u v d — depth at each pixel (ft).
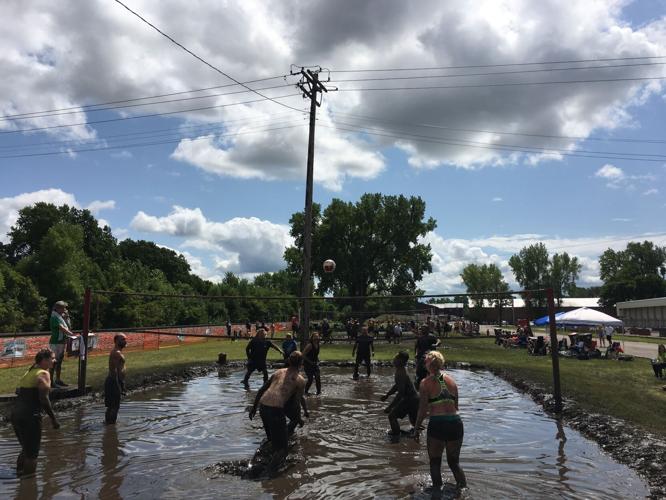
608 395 36.06
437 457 17.90
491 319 299.58
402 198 186.50
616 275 309.01
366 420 29.63
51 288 137.08
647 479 19.25
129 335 85.71
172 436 25.76
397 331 102.89
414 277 189.37
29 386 19.84
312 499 16.87
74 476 19.31
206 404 35.29
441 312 238.07
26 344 60.44
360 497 17.02
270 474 19.52
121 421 29.45
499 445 24.43
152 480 18.84
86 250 220.43
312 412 32.09
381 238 187.32
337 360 67.72
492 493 17.48
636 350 93.04
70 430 27.04
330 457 21.84
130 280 177.47
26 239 188.55
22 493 17.48
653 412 30.32
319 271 185.68
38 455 22.00
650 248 342.44
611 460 21.90
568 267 304.91
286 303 213.05
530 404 36.32
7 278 123.44
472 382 49.52
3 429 27.32
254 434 26.23
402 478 19.01
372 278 190.39
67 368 50.90
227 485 18.28
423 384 18.38
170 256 285.64
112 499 16.92
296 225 190.39
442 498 16.87
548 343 84.02
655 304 190.70
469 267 354.13
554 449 23.68
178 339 104.94
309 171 72.84
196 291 214.69
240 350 81.87
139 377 45.68
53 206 195.42
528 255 309.83
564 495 17.47
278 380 22.30
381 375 53.72
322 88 73.36
